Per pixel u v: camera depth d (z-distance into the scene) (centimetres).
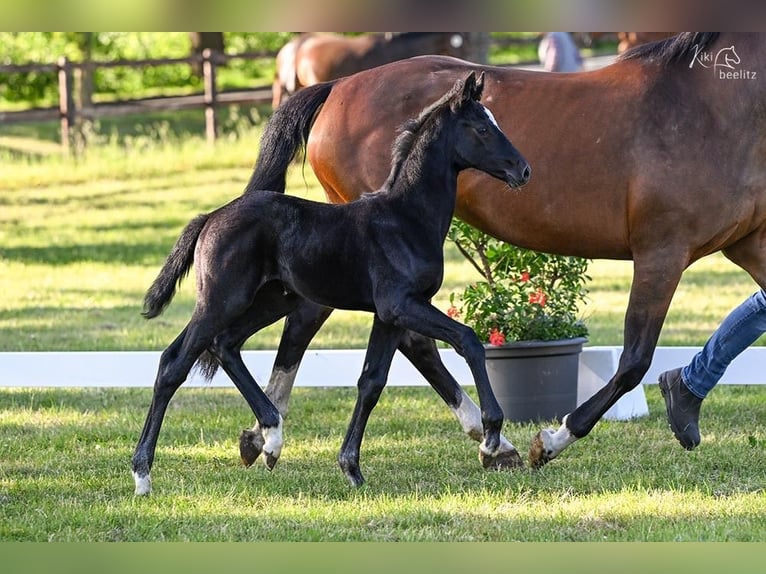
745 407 1209
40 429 1144
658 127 923
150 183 2800
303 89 1062
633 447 1046
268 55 3272
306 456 1038
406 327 876
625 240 948
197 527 825
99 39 4350
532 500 881
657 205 916
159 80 4381
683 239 921
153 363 1190
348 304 907
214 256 895
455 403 1024
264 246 898
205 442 1093
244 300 899
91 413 1221
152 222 2453
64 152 3025
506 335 1119
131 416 1203
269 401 961
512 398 1127
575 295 1150
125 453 1046
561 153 946
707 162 912
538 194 953
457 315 1153
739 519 827
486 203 975
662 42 954
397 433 1120
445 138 884
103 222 2458
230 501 885
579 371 1198
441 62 1031
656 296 930
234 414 1218
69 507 870
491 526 816
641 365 929
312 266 890
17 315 1736
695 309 1716
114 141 3036
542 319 1119
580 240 961
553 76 986
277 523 832
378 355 919
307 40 3119
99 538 803
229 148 3019
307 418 1200
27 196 2691
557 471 962
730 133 914
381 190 901
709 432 1097
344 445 930
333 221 893
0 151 3094
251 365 1197
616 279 2009
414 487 924
